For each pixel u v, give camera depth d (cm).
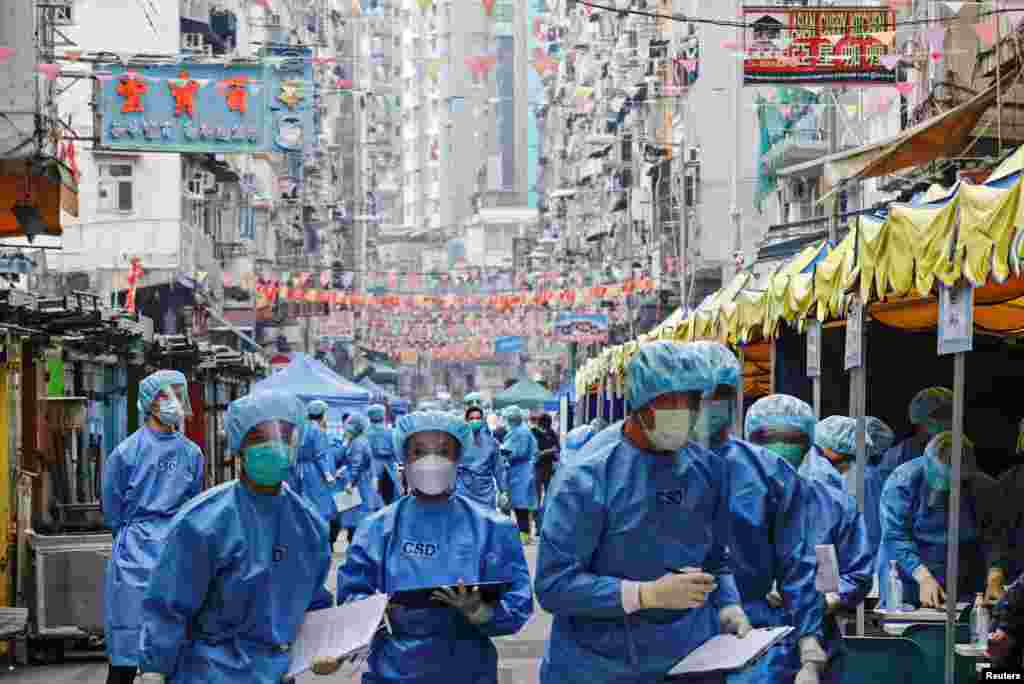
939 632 1157
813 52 2703
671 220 6962
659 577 767
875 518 1487
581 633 777
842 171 2684
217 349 3456
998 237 1012
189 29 5650
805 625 895
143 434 1436
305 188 10112
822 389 2030
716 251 6431
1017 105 2509
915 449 1538
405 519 934
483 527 930
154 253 5372
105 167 5378
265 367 4478
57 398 1930
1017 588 830
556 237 13362
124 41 5447
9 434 1736
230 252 6825
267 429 798
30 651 1744
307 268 9669
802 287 1551
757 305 1762
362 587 934
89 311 1877
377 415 3347
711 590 739
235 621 811
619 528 762
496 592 926
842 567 988
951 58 3069
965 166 2664
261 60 2666
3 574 1711
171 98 2642
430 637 923
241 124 2656
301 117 2666
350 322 10425
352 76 16775
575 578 757
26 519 1748
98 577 1742
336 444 3575
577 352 9825
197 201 5756
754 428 1045
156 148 2638
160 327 5256
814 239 3919
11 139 1916
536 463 3569
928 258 1133
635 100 8206
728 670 748
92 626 1736
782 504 903
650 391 740
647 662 768
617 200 9106
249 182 7150
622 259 8762
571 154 12406
